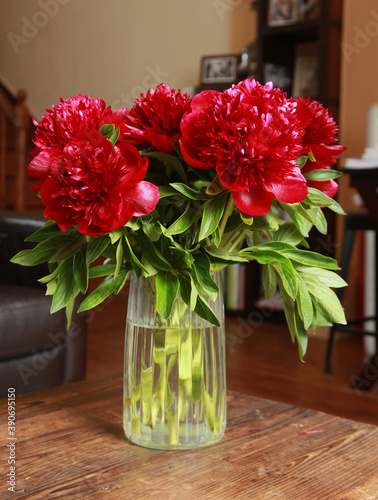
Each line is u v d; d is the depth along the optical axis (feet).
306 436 2.74
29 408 3.06
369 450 2.60
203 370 2.55
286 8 11.04
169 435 2.55
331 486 2.27
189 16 13.26
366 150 9.46
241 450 2.59
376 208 7.38
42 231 2.42
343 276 8.30
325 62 10.47
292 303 2.61
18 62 17.03
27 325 5.66
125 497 2.18
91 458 2.50
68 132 2.27
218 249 2.43
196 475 2.35
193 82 13.29
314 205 2.51
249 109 2.18
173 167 2.48
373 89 10.44
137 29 14.23
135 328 2.56
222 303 2.64
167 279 2.35
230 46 12.69
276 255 2.46
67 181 2.13
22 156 13.52
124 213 2.13
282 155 2.16
